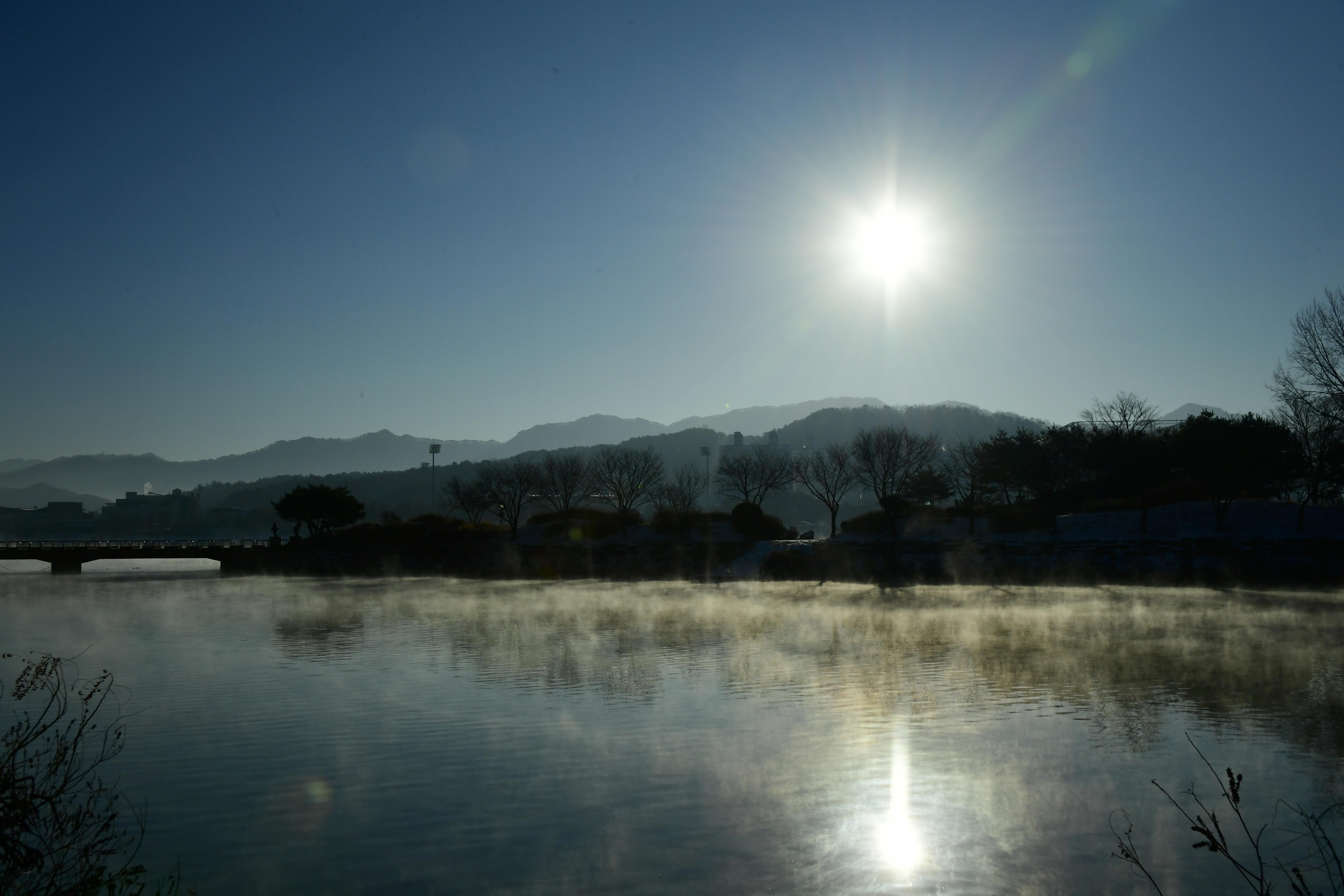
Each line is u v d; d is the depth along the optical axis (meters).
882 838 16.45
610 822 17.36
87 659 38.97
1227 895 13.91
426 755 22.12
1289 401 77.19
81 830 14.09
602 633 46.16
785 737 23.56
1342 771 20.16
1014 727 24.48
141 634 48.44
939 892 14.20
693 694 29.42
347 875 14.89
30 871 12.79
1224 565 72.44
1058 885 14.38
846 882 14.55
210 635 47.47
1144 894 14.02
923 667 34.19
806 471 161.00
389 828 17.12
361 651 40.62
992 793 18.86
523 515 190.00
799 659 36.59
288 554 116.50
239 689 31.17
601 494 138.12
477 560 108.31
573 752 22.30
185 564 139.12
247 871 15.11
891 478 116.19
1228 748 22.17
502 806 18.28
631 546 104.56
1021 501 110.50
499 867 15.29
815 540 106.12
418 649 40.72
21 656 40.22
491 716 26.34
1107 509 92.88
